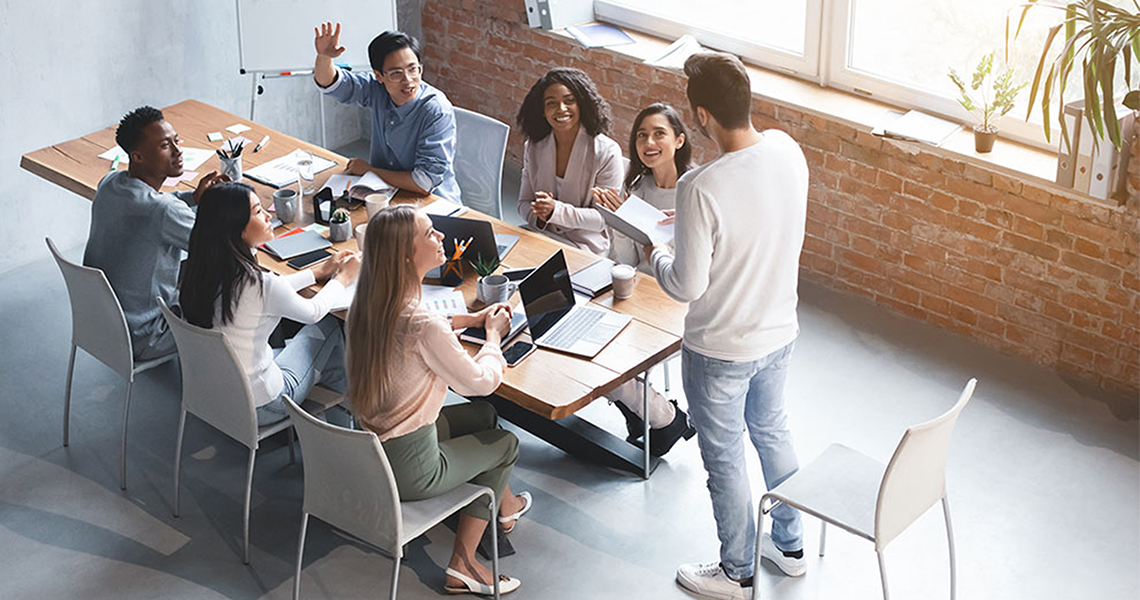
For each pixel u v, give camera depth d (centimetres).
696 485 407
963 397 305
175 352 418
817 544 381
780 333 322
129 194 411
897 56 493
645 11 579
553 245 421
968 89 473
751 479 409
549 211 435
